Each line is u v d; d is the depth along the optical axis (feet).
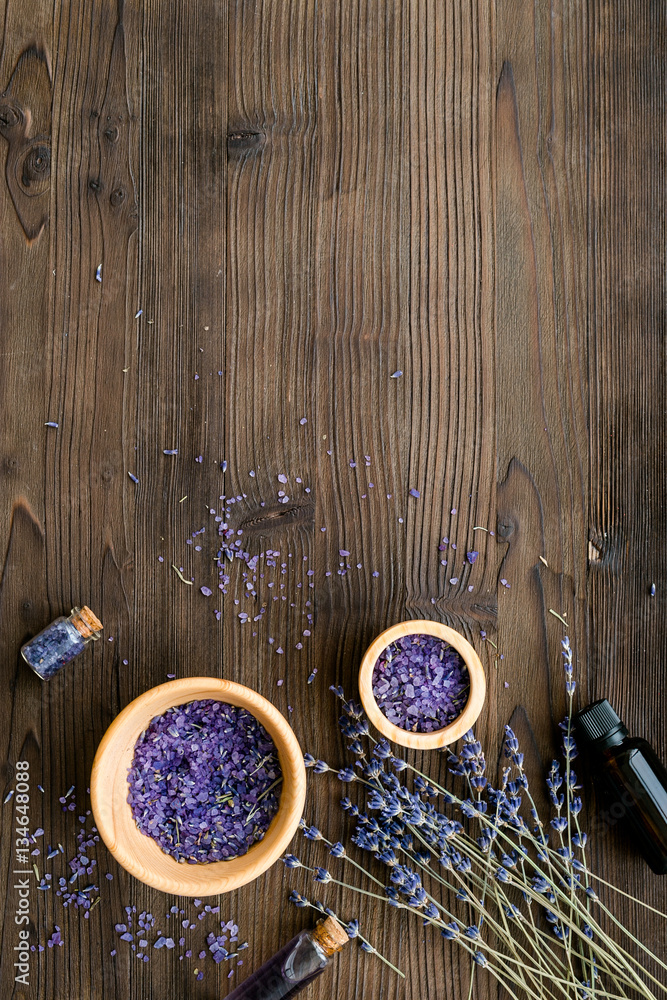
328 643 2.15
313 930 2.06
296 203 2.17
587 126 2.19
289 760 1.96
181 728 2.04
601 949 2.04
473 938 1.99
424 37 2.17
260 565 2.16
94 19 2.15
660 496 2.20
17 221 2.15
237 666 2.15
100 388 2.15
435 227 2.18
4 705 2.13
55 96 2.15
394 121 2.17
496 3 2.18
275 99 2.17
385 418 2.18
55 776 2.12
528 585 2.18
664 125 2.20
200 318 2.16
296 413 2.17
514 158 2.19
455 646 2.02
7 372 2.15
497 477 2.19
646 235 2.20
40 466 2.15
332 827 2.13
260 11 2.16
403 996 2.11
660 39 2.20
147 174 2.16
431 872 2.04
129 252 2.16
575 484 2.19
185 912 2.12
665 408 2.20
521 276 2.19
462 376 2.18
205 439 2.16
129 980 2.10
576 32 2.19
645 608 2.19
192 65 2.16
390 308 2.18
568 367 2.19
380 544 2.17
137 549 2.15
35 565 2.14
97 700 2.13
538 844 2.02
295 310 2.17
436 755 2.14
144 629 2.14
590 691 2.18
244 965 2.11
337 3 2.17
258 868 1.94
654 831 2.05
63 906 2.11
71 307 2.15
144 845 2.01
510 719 2.16
